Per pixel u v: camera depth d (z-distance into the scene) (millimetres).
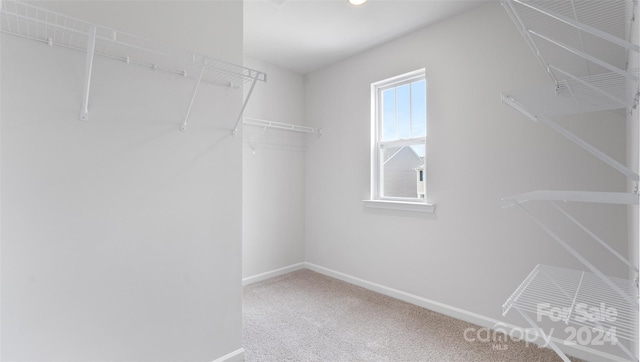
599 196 955
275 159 3586
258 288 3182
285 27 2678
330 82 3557
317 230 3729
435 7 2387
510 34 2213
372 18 2539
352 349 2043
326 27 2684
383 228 3035
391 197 3051
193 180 1741
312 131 3684
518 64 2174
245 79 1948
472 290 2410
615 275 1810
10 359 1236
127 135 1516
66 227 1354
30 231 1272
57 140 1330
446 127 2566
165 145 1641
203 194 1778
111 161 1470
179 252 1687
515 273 2193
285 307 2705
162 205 1629
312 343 2117
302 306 2727
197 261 1753
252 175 3379
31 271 1273
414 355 1970
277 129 3602
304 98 3867
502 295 2254
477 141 2383
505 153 2238
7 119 1223
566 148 1984
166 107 1645
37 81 1283
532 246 2119
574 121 1958
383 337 2191
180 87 1692
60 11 1328
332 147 3543
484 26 2344
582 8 1316
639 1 1068
